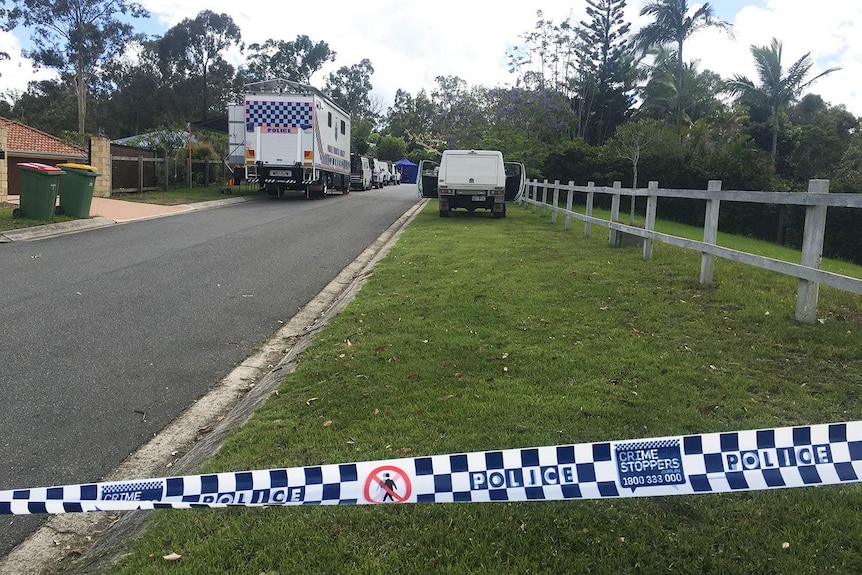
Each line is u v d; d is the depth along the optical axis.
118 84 60.62
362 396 4.23
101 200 19.69
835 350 4.62
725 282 7.07
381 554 2.59
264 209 19.62
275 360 5.75
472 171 17.38
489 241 11.87
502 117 34.69
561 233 13.23
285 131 22.20
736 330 5.29
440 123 58.72
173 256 10.38
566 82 40.56
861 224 23.70
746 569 2.42
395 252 10.67
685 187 29.23
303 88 22.42
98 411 4.48
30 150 21.72
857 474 2.26
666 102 39.44
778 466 2.31
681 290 6.83
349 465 2.52
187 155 27.59
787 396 3.91
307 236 13.47
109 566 2.72
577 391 4.09
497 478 2.45
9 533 3.14
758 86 35.56
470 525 2.74
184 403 4.72
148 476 3.63
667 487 2.36
